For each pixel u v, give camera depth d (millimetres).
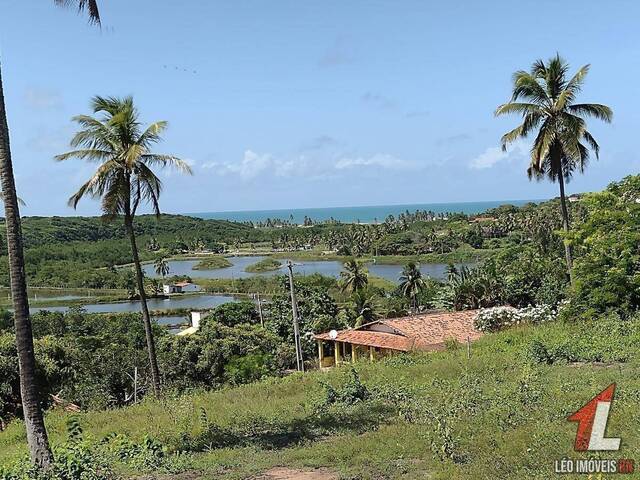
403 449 8844
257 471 8500
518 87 23719
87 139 19078
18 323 8812
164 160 19609
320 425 11180
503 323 28500
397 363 19453
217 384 29359
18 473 8516
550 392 11453
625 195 22766
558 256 42375
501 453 7969
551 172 24828
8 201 8805
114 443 10656
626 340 17219
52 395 23531
